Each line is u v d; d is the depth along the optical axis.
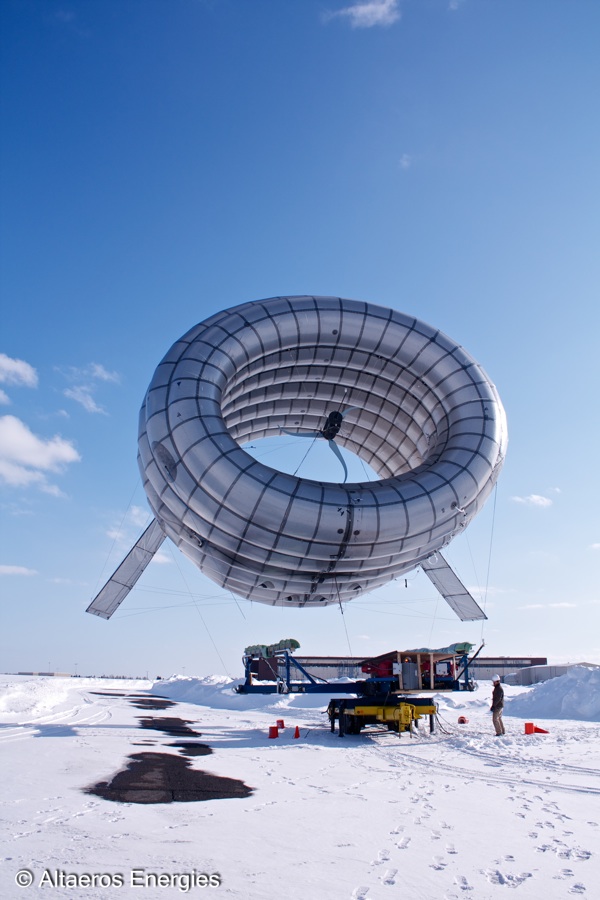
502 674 67.50
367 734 20.20
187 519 18.14
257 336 19.56
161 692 60.88
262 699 38.56
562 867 6.07
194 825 7.45
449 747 16.28
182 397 17.98
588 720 25.58
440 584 24.95
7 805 8.18
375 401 23.05
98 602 23.38
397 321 20.75
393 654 20.22
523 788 10.42
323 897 5.16
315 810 8.53
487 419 19.70
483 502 19.86
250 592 19.64
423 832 7.37
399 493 17.72
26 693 29.98
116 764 12.40
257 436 24.61
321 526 16.88
